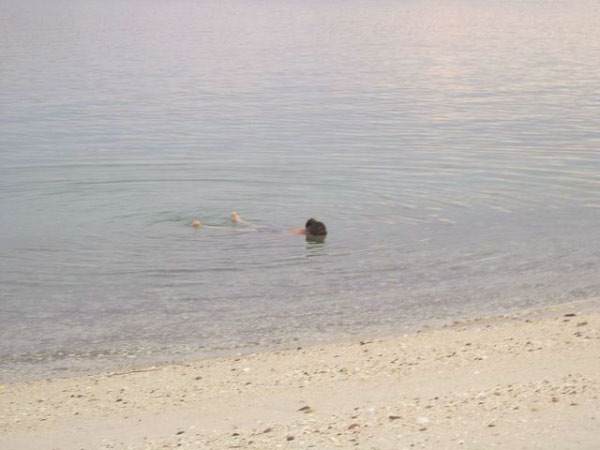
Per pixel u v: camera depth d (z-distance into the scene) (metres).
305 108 44.31
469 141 34.50
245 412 11.84
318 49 83.00
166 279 19.16
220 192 26.70
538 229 22.55
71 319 16.95
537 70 62.34
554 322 15.38
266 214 24.25
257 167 30.03
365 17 143.38
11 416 12.32
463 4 193.88
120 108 44.81
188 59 73.12
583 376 12.04
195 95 50.06
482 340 14.55
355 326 16.14
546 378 12.12
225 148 33.53
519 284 18.38
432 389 12.12
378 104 45.59
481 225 22.98
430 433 10.30
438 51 79.69
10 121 40.69
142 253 20.92
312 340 15.46
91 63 69.38
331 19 138.62
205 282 18.97
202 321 16.67
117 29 114.50
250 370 13.85
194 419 11.73
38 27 116.56
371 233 22.39
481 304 17.16
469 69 63.69
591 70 61.91
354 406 11.64
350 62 69.81
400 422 10.77
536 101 46.22
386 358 13.95
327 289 18.36
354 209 24.67
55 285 18.88
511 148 33.03
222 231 22.62
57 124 39.72
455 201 25.42
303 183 27.67
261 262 20.23
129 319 16.89
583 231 22.27
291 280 18.98
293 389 12.73
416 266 19.75
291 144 34.22
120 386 13.44
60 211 24.59
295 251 20.98
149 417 11.98
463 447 9.82
